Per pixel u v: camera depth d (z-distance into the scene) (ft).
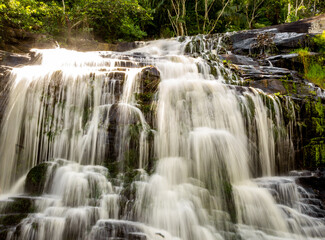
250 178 18.74
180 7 70.13
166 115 18.92
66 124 18.62
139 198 13.97
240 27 75.46
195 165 16.99
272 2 77.61
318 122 21.81
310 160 21.08
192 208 13.88
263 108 20.63
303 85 24.80
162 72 24.91
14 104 19.40
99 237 11.61
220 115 19.70
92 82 19.66
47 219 12.05
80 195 13.80
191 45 43.04
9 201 13.21
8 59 24.93
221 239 13.12
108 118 17.57
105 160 16.78
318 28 40.88
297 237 14.28
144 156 17.08
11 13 34.55
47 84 19.49
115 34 53.83
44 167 15.52
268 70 27.99
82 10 42.32
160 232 12.62
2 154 18.57
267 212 15.28
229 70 26.99
